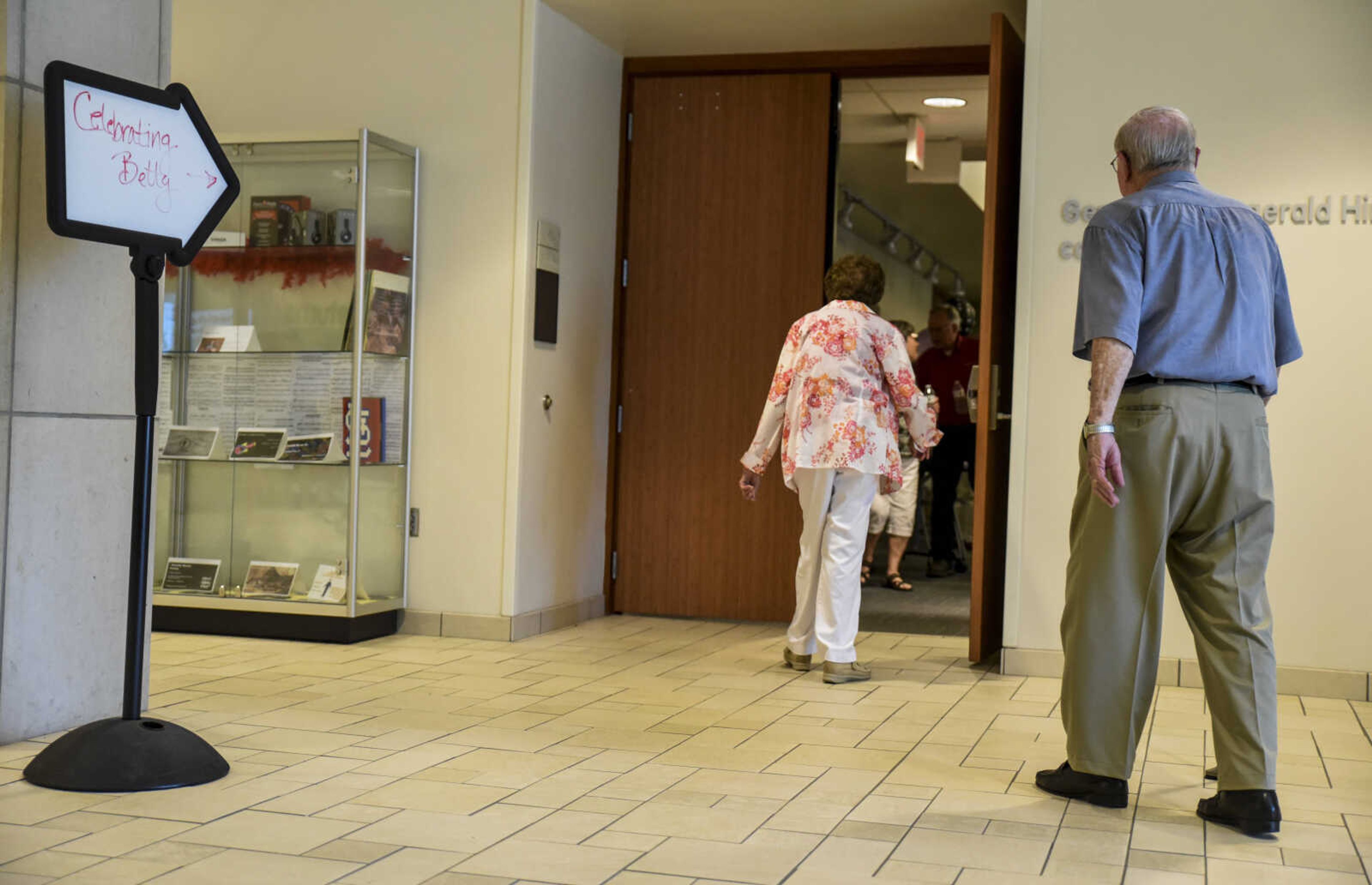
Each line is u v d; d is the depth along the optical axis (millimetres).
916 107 7336
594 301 5984
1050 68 4828
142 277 3068
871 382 4691
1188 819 2896
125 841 2535
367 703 3951
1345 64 4562
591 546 6062
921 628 6102
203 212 3238
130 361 3594
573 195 5730
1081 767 2988
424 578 5418
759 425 5949
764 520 6102
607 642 5359
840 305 4738
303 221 5137
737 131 6125
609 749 3443
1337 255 4555
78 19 3424
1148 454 2855
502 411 5336
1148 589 2910
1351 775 3391
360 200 5055
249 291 5207
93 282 3469
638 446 6227
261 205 5184
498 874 2389
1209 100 4680
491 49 5363
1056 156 4820
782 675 4699
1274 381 2918
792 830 2729
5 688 3250
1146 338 2883
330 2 5562
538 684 4363
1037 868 2504
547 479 5562
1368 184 4539
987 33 5688
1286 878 2477
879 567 8930
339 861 2439
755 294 6102
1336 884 2443
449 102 5410
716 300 6141
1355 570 4527
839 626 4590
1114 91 4770
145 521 3080
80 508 3453
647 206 6215
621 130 6230
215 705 3850
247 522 5227
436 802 2879
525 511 5379
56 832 2584
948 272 15078
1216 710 2861
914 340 8258
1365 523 4523
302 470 5137
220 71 5707
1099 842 2688
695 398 6168
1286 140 4609
